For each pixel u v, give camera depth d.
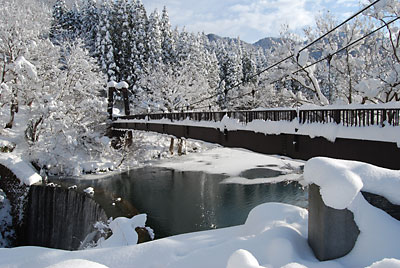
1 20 25.94
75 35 48.12
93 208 16.45
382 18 16.44
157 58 44.84
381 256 3.48
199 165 28.62
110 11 45.78
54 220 18.41
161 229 14.62
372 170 4.08
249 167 27.33
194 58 49.00
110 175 24.88
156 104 36.72
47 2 58.72
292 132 9.34
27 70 23.53
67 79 28.67
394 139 6.37
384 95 16.67
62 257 5.00
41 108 24.11
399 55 16.28
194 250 4.57
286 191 19.89
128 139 31.39
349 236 3.82
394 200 3.84
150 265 4.27
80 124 27.42
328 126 8.08
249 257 3.16
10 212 19.20
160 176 24.72
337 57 20.69
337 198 3.72
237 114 12.58
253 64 65.88
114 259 4.55
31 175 20.16
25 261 4.95
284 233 4.34
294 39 23.16
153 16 46.75
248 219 5.65
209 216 16.28
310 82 22.12
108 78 42.88
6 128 26.53
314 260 3.89
